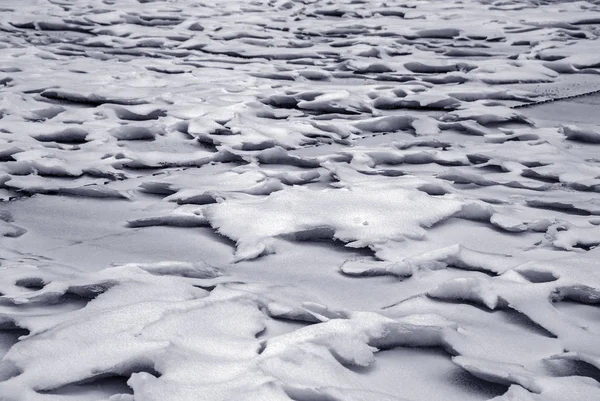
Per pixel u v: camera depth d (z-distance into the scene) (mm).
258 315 2803
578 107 6918
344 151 5160
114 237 3703
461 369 2566
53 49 9992
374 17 13695
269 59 9625
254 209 3898
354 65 8859
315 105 6789
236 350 2531
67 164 4777
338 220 3764
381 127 6102
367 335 2660
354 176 4547
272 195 4086
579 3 15336
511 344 2691
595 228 3727
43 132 5602
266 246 3496
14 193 4352
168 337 2582
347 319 2738
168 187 4367
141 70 8477
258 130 5762
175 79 7949
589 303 3023
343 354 2557
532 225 3781
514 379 2400
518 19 12820
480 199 4223
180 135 5746
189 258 3449
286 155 4988
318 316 2785
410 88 7477
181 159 5074
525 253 3469
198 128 5770
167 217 3863
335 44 10594
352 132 5988
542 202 4160
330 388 2266
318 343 2580
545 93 7559
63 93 6988
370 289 3146
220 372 2383
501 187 4539
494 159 5059
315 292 3107
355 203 3965
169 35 11188
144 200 4266
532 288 3020
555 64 8789
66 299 2959
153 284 3020
